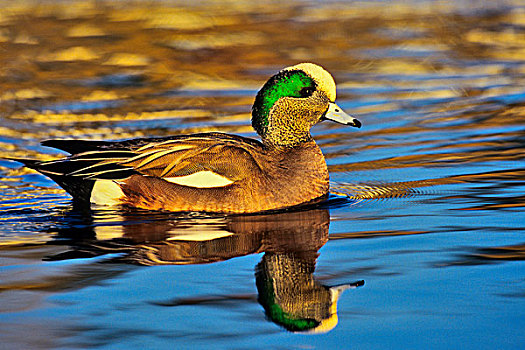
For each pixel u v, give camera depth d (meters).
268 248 10.03
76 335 7.54
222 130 17.17
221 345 7.30
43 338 7.47
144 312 8.06
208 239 10.45
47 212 11.99
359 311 8.02
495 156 14.59
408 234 10.43
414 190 12.77
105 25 28.09
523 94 19.69
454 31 27.58
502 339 7.28
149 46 25.34
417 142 15.93
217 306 8.19
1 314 8.02
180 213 11.85
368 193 12.72
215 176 11.88
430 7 31.58
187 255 9.79
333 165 14.60
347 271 9.12
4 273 9.18
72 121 18.11
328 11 30.97
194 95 20.31
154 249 10.05
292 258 9.62
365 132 16.97
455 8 31.34
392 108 18.92
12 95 20.30
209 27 27.98
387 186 13.09
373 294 8.41
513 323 7.60
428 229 10.62
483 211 11.37
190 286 8.74
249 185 11.79
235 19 29.48
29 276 9.07
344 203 12.19
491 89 20.41
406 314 7.90
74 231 10.91
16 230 11.00
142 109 19.05
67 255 9.82
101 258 9.72
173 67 23.06
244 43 25.84
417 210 11.59
